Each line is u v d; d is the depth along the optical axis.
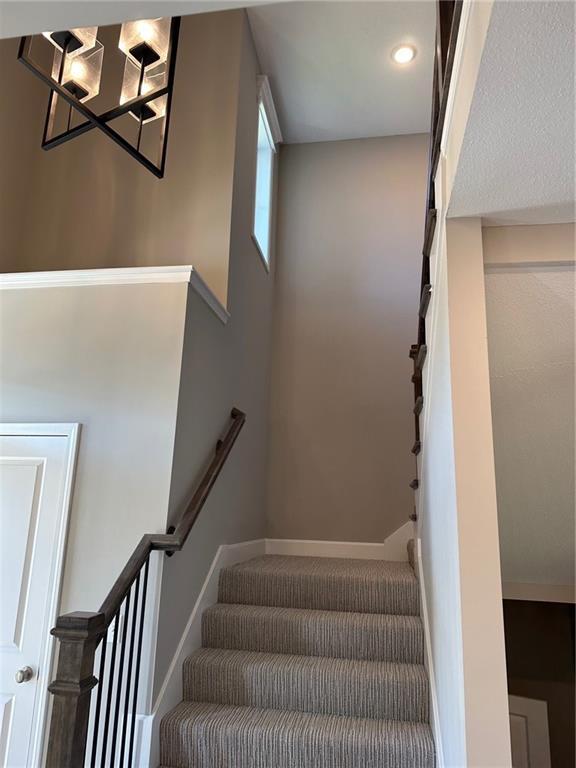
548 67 1.14
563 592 2.98
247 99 3.80
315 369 4.55
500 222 1.76
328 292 4.70
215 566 2.93
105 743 1.75
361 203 4.87
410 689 2.27
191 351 2.62
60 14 1.29
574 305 1.78
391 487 4.20
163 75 1.95
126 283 2.62
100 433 2.45
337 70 4.21
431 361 2.31
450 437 1.73
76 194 3.53
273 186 4.84
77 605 2.25
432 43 3.94
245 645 2.64
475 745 1.46
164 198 3.42
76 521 2.36
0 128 3.32
